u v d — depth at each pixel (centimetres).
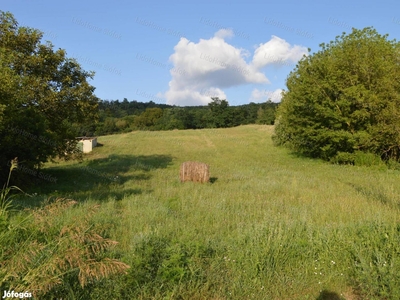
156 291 383
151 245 460
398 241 489
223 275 439
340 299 407
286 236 533
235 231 631
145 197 970
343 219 732
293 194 1077
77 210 712
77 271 361
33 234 387
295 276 449
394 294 388
